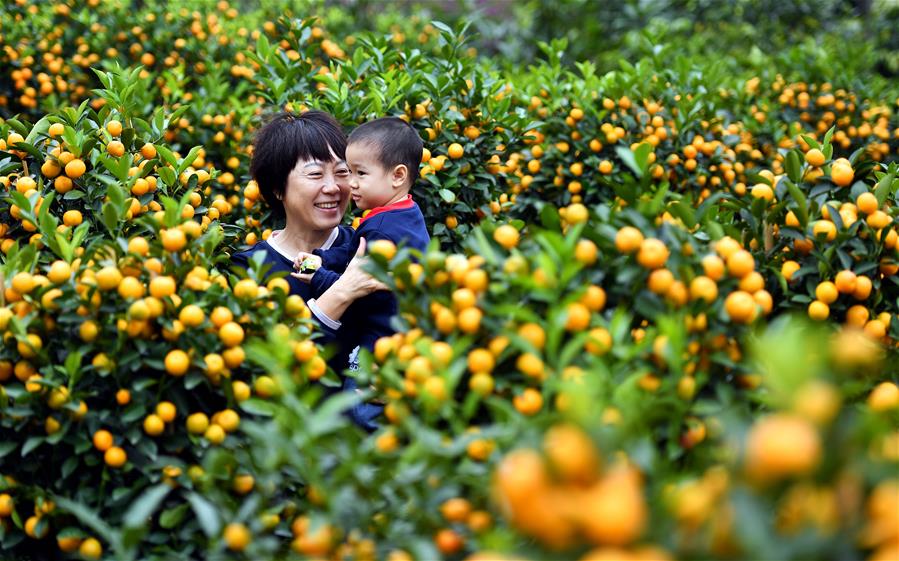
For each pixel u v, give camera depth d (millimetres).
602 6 10820
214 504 2188
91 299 2439
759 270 2764
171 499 2461
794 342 1542
